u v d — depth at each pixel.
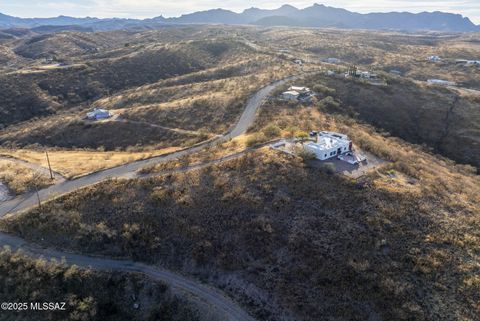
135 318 37.34
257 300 36.19
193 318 35.84
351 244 39.66
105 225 44.78
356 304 33.91
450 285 34.78
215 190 49.00
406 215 43.78
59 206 48.06
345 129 70.75
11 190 53.16
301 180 49.97
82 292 38.78
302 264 38.19
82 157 67.81
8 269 39.97
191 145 68.19
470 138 80.50
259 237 41.38
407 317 32.06
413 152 68.88
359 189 48.44
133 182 52.38
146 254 41.88
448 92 103.62
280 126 71.19
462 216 44.75
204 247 41.03
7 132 101.06
